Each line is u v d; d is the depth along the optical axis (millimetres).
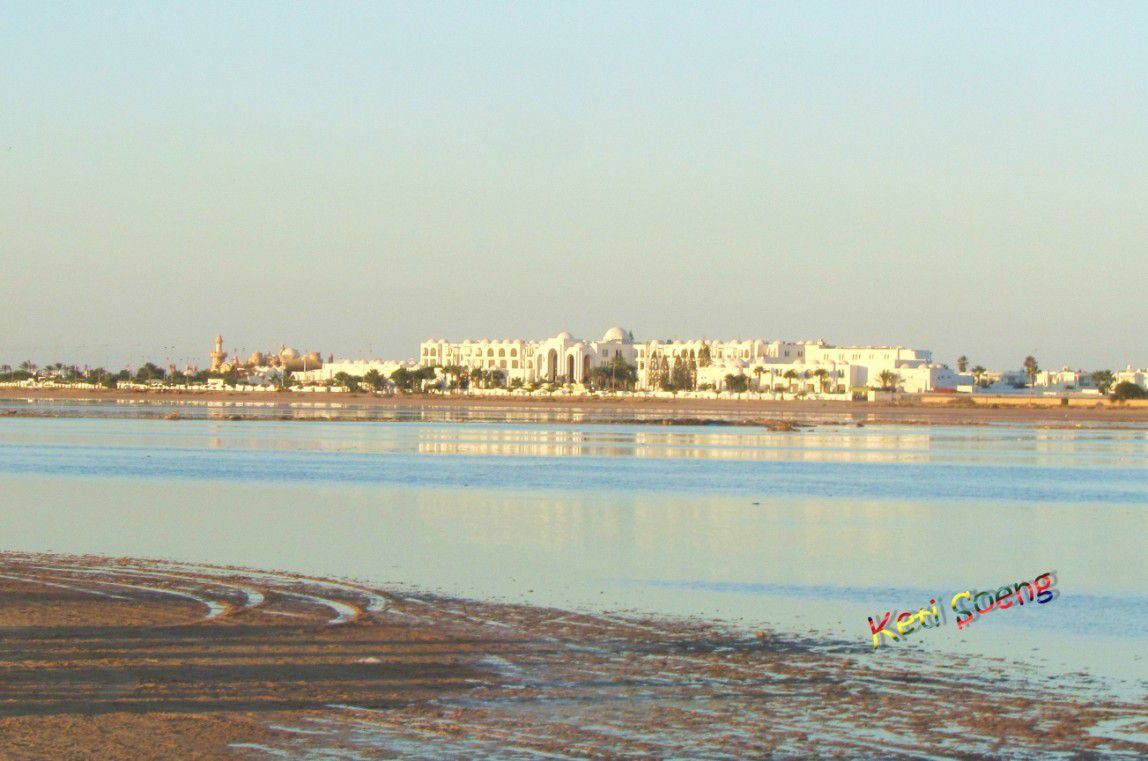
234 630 34375
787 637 35438
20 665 29984
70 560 48156
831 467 109625
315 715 26734
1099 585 46375
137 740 24812
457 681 29625
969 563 52219
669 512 70500
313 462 108875
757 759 24562
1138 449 141250
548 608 39281
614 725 26469
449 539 57312
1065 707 28266
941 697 29016
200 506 70812
